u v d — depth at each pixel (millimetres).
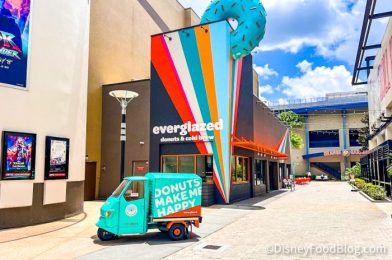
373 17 19031
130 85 23453
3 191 11617
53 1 13844
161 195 9789
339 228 11383
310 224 12219
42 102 13148
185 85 19844
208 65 19281
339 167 64750
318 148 64812
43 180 12992
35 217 12602
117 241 9688
